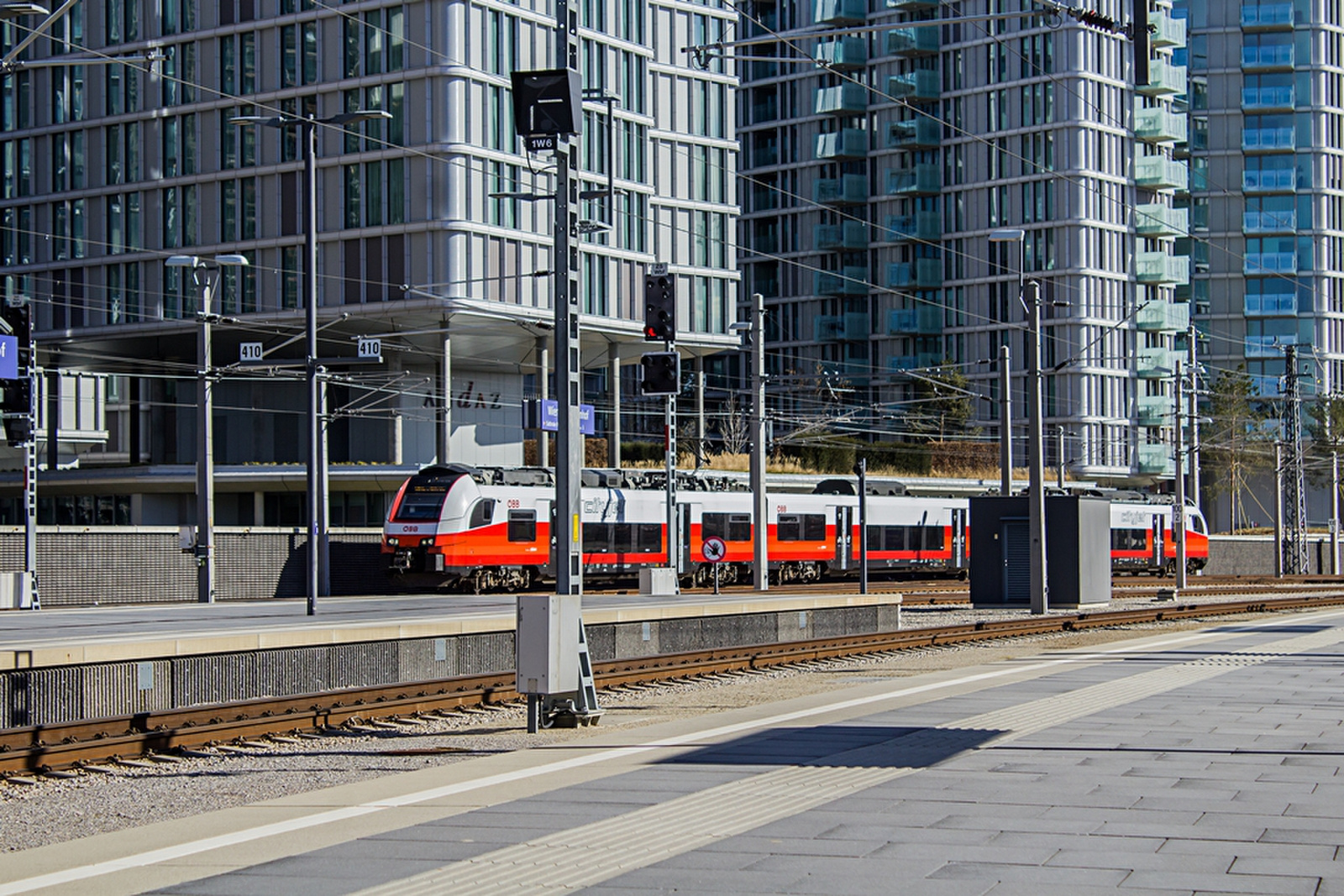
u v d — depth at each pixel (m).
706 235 89.12
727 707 22.94
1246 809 11.88
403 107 74.19
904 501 70.06
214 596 50.06
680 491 59.50
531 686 19.72
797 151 122.50
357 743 19.48
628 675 27.00
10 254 82.69
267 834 11.77
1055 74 110.88
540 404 29.27
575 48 21.81
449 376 73.94
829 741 16.61
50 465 78.38
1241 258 128.75
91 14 80.62
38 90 81.75
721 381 122.38
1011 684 23.44
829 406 105.19
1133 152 114.75
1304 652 29.59
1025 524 51.09
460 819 12.20
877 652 34.28
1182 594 65.00
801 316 122.56
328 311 74.50
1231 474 116.44
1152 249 116.44
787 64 122.88
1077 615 45.16
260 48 77.25
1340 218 129.38
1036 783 13.25
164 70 79.19
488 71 75.06
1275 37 128.50
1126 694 21.28
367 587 55.81
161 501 78.75
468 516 50.78
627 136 83.50
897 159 118.06
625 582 59.25
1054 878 9.47
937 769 14.22
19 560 44.97
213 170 77.81
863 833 11.09
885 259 119.00
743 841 10.92
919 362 116.38
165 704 20.72
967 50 115.12
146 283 78.81
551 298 77.69
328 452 81.88
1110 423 111.75
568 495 21.41
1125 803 12.20
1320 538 107.56
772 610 36.34
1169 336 117.62
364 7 74.94
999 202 113.88
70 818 14.16
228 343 81.62
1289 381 89.88
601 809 12.52
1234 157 128.62
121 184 79.94
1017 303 112.50
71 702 19.39
